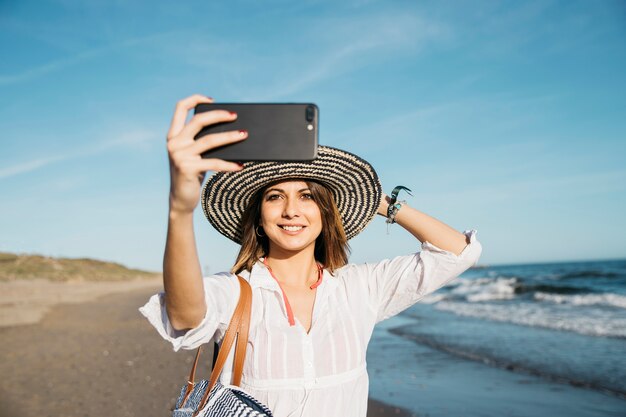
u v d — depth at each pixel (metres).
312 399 1.82
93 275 54.59
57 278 43.97
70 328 13.34
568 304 20.00
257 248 2.20
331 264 2.20
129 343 11.07
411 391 7.21
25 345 10.43
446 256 2.01
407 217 2.13
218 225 2.26
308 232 2.06
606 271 41.22
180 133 1.33
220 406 1.58
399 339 12.51
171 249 1.39
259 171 1.98
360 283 2.11
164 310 1.58
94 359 9.09
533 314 16.69
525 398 6.66
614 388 6.89
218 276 1.89
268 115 1.42
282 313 1.94
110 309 19.69
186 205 1.33
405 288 2.06
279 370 1.82
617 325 12.64
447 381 7.75
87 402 6.29
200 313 1.55
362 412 1.94
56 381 7.32
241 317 1.79
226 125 1.42
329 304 2.01
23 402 6.22
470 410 6.23
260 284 1.97
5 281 36.00
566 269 58.34
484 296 26.81
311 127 1.42
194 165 1.29
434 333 13.21
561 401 6.46
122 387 7.06
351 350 1.92
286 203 2.04
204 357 9.61
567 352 9.48
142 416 5.78
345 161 2.02
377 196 2.16
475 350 10.23
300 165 1.96
